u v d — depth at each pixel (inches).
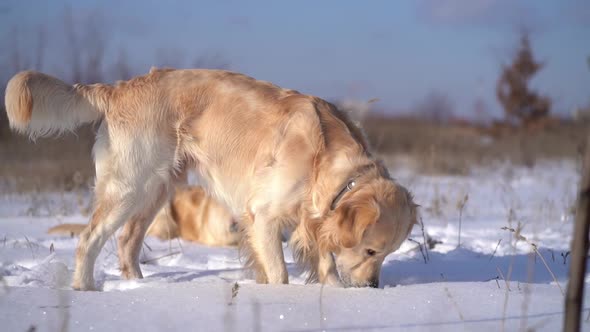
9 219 277.4
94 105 171.3
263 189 156.2
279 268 156.3
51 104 167.6
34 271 171.2
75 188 347.9
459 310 117.5
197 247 235.9
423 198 355.9
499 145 687.7
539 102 779.4
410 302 123.6
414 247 213.0
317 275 165.9
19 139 484.4
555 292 137.3
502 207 335.0
